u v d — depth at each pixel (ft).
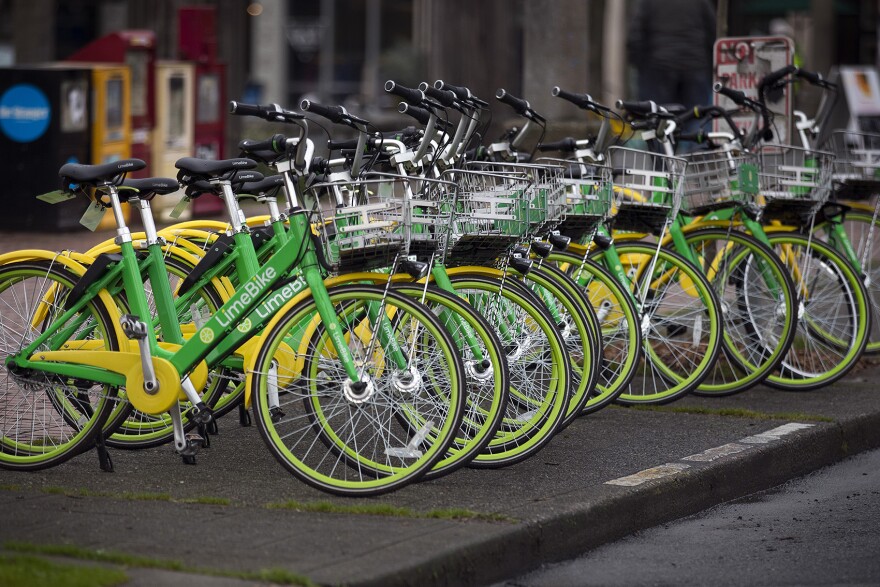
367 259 37.01
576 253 49.08
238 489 38.45
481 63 109.40
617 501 38.22
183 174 41.11
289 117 36.88
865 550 37.11
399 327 38.19
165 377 38.88
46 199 40.27
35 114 92.02
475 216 39.04
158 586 28.78
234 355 42.27
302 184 40.68
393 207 36.99
